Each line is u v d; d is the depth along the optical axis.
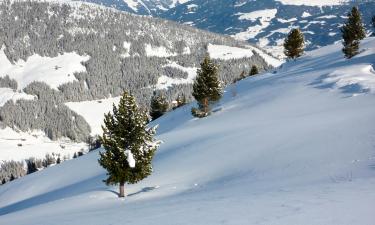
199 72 76.50
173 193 31.06
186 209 18.53
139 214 19.69
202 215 16.17
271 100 67.56
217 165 36.09
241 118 61.97
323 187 18.77
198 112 77.25
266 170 29.58
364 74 62.38
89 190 42.84
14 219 29.27
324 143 31.67
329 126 36.62
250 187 24.00
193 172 36.62
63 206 34.78
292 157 30.62
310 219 12.77
